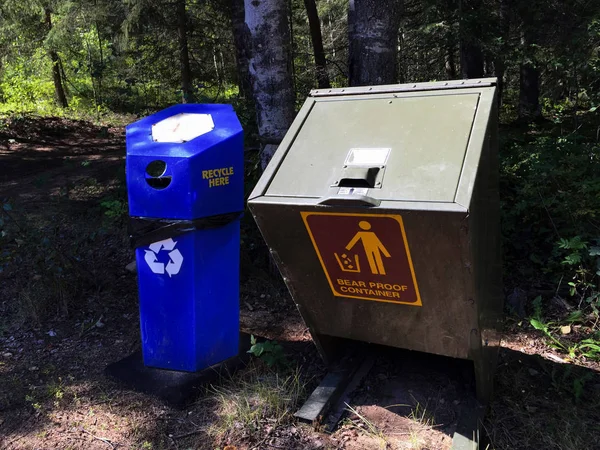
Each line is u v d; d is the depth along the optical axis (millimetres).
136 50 15359
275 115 4172
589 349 3318
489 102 2330
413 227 2096
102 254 5016
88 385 3127
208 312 3133
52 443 2643
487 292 2529
